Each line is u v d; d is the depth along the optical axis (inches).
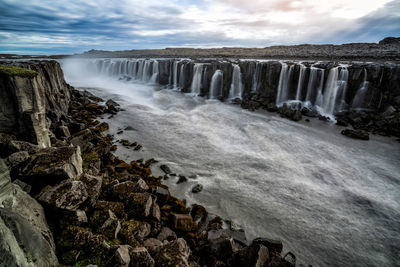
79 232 246.8
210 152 642.8
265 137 776.3
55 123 589.6
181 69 1526.8
